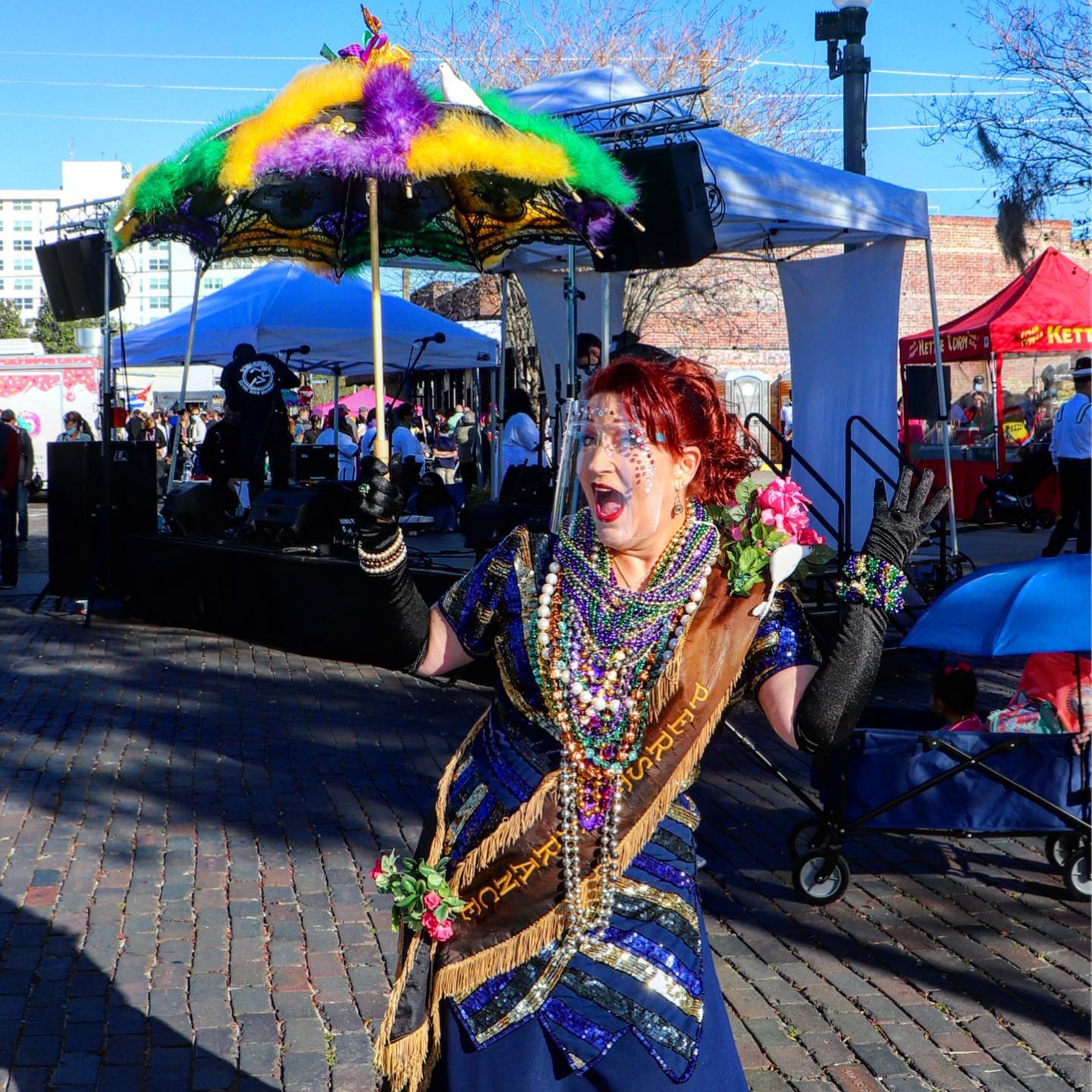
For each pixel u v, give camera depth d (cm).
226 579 1036
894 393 1080
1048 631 437
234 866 525
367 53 365
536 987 215
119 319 1234
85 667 921
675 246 767
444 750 705
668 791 215
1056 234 2717
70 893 494
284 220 529
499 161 438
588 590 222
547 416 1152
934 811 480
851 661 207
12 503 1330
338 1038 378
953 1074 361
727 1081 220
